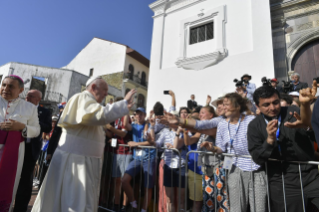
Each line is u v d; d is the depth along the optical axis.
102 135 2.54
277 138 1.92
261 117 2.06
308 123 1.68
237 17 8.73
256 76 7.72
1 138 2.44
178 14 10.52
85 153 2.28
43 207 2.14
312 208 1.84
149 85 10.35
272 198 1.92
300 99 1.66
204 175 2.70
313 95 1.61
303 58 7.98
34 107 2.91
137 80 22.30
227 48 8.69
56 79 18.73
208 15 9.39
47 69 18.89
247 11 8.54
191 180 2.98
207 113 3.35
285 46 8.24
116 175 3.43
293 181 1.83
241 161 2.17
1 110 2.57
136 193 3.29
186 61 9.43
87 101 2.27
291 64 8.05
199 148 3.09
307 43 7.96
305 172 1.80
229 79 8.30
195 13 9.94
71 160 2.20
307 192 1.75
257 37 8.00
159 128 3.53
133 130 3.74
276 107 1.90
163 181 3.11
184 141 2.96
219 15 9.08
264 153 1.83
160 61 10.41
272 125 1.73
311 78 7.70
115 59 21.92
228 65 8.45
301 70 7.93
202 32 9.64
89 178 2.24
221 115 2.89
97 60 23.20
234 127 2.41
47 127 3.28
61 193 2.12
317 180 1.75
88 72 23.42
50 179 2.23
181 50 9.81
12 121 2.46
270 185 1.95
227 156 2.30
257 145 1.95
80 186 2.12
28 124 2.80
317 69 7.64
